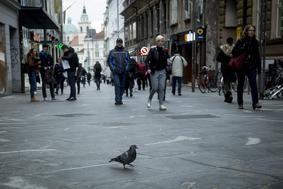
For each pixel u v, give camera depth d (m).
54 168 5.25
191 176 4.77
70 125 9.13
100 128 8.59
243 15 23.61
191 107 12.88
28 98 18.95
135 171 5.02
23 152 6.25
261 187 4.33
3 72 21.69
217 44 27.67
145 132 7.96
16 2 22.69
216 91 22.20
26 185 4.53
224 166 5.21
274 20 20.41
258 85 15.76
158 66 12.09
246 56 11.71
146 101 15.89
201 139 7.12
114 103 15.09
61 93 23.88
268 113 10.91
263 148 6.32
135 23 60.38
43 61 17.25
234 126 8.60
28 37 31.92
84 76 41.97
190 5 32.94
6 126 9.14
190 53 34.81
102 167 5.25
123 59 14.24
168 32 40.62
